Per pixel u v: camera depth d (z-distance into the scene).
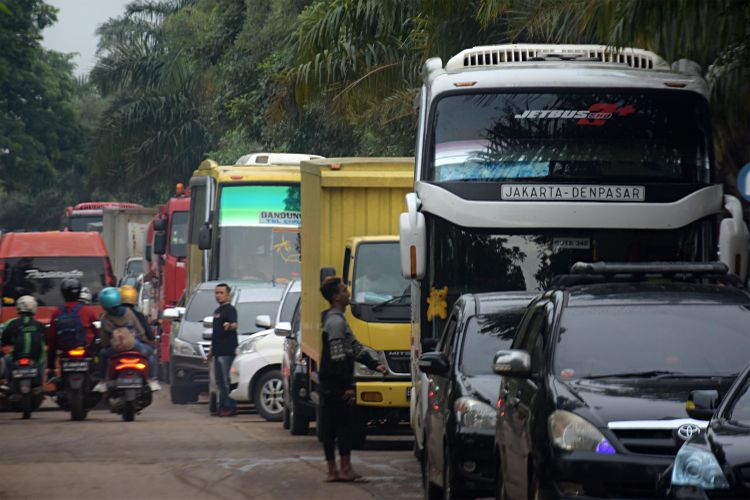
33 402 55.28
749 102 39.00
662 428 19.72
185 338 69.12
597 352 21.92
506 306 29.78
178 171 146.38
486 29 55.34
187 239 87.38
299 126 93.94
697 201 35.97
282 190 72.88
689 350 22.02
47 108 177.75
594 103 36.38
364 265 43.12
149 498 30.02
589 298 23.05
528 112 36.31
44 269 74.06
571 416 20.05
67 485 32.09
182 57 141.75
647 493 19.38
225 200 72.50
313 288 45.06
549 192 35.69
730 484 16.42
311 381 45.59
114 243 129.00
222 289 58.44
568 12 48.69
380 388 41.78
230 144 121.06
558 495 19.73
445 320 35.62
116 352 52.78
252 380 55.78
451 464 26.34
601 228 35.78
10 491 30.97
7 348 54.50
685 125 36.53
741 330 22.31
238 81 107.75
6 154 172.25
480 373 27.98
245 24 107.50
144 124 143.88
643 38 36.31
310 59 61.78
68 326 53.38
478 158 36.09
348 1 60.38
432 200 35.72
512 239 35.81
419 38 59.19
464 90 36.34
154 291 104.62
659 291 23.31
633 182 35.97
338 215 44.53
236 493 30.94
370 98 61.50
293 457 38.78
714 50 40.03
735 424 17.58
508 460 22.98
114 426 50.69
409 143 71.75
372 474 34.94
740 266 35.91
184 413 61.62
